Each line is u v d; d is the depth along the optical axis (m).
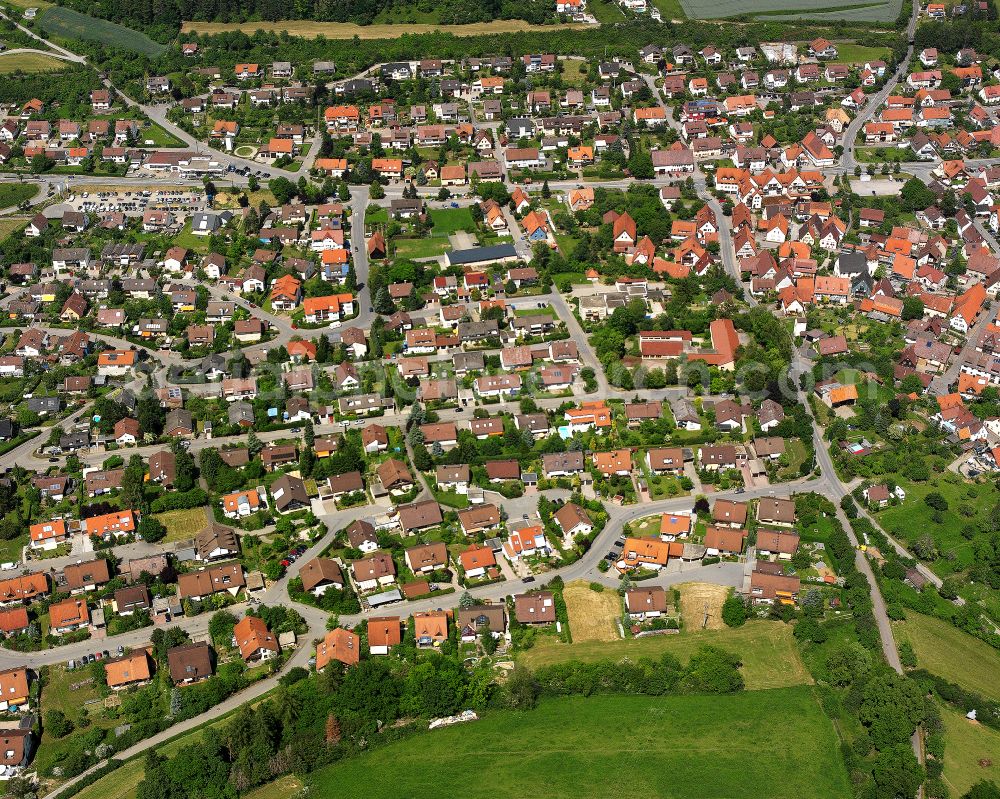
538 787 190.38
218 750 194.25
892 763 190.50
